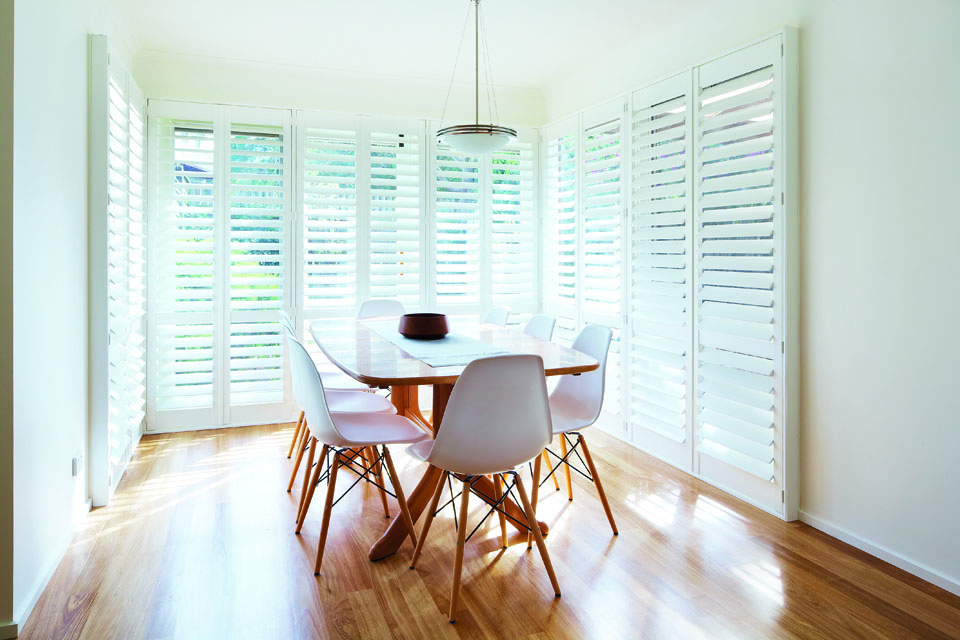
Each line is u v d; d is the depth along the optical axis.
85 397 2.57
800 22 2.49
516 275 4.59
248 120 3.87
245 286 3.88
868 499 2.28
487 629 1.80
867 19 2.22
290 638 1.75
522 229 4.57
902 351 2.14
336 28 3.33
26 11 1.84
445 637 1.76
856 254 2.29
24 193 1.84
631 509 2.68
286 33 3.40
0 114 1.73
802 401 2.55
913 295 2.10
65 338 2.27
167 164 3.71
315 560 2.19
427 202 4.30
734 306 2.79
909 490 2.13
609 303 3.82
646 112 3.36
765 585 2.05
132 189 3.25
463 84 4.36
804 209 2.50
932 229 2.03
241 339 3.90
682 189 3.10
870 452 2.27
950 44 1.96
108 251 2.62
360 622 1.83
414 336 2.85
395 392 3.45
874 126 2.21
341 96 4.12
